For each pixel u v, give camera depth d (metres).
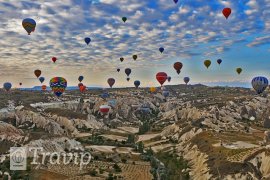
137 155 114.75
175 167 95.94
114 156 109.12
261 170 73.44
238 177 72.88
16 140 114.44
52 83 110.00
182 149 117.00
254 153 77.81
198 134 120.88
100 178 84.94
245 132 130.88
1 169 84.44
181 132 138.75
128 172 92.88
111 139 150.00
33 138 115.88
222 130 130.75
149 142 141.25
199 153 98.94
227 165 78.44
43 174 83.56
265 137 107.94
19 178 78.31
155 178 86.56
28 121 157.50
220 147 96.00
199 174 83.81
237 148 92.44
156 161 105.06
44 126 154.75
